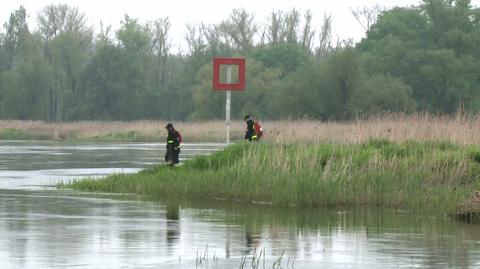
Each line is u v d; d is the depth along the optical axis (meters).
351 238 63.19
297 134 117.88
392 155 100.75
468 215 77.75
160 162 153.00
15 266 49.06
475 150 101.00
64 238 60.22
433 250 57.66
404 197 86.06
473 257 54.78
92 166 141.62
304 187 86.88
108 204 84.31
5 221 69.38
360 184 88.12
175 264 50.84
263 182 90.94
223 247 57.62
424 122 115.38
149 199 90.44
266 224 70.69
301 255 55.09
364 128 114.38
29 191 98.00
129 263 50.75
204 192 93.38
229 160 106.88
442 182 92.31
